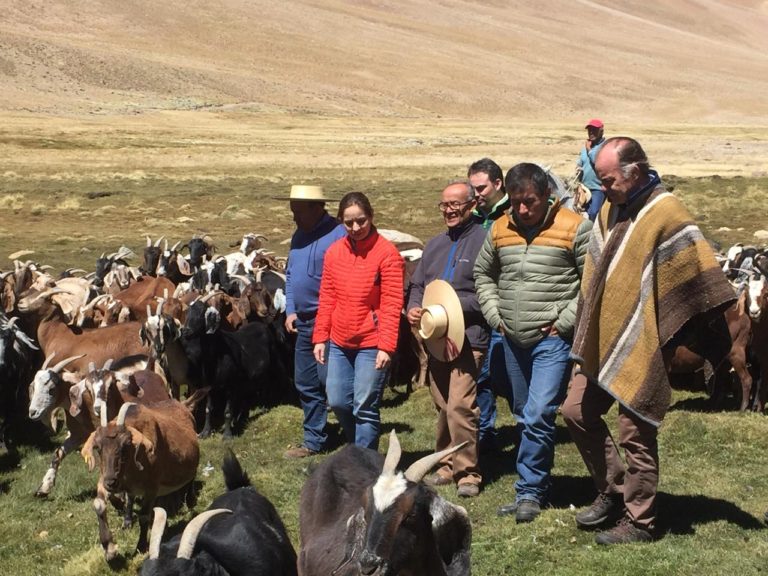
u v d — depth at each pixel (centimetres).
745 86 19438
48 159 6138
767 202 3688
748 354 1234
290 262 1055
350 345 907
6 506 987
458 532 565
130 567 837
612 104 17012
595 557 766
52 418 1088
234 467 718
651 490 785
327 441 1145
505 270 846
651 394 748
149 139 8006
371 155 6919
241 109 12762
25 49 13475
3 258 2652
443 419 949
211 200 4084
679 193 4031
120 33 16725
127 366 1068
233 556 605
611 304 756
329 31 19325
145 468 846
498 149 7581
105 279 1791
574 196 1354
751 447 1036
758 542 797
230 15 18725
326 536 611
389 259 891
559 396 841
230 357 1197
